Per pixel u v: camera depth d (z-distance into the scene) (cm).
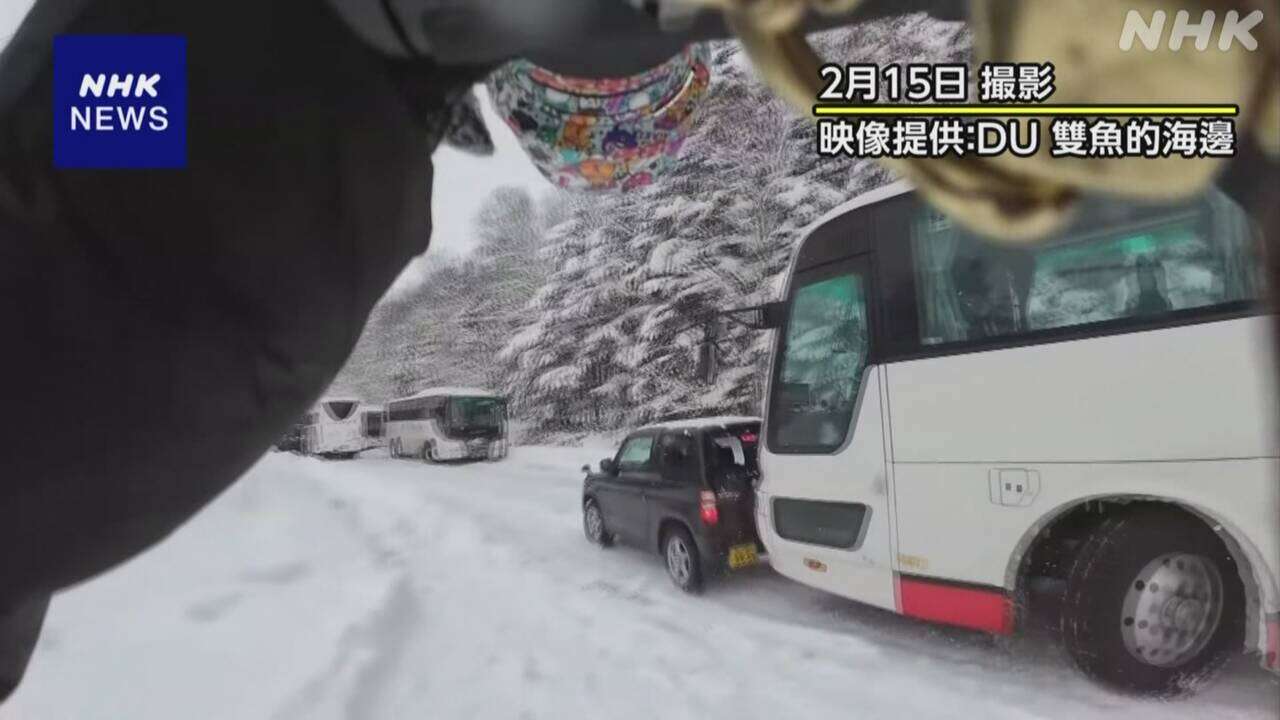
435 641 554
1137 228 424
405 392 5200
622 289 3212
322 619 528
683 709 473
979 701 467
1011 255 484
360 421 3541
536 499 1484
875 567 550
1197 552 421
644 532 835
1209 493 398
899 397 537
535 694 484
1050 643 549
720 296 2650
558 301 3553
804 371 628
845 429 579
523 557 895
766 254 2614
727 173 2689
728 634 611
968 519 492
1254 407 386
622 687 503
